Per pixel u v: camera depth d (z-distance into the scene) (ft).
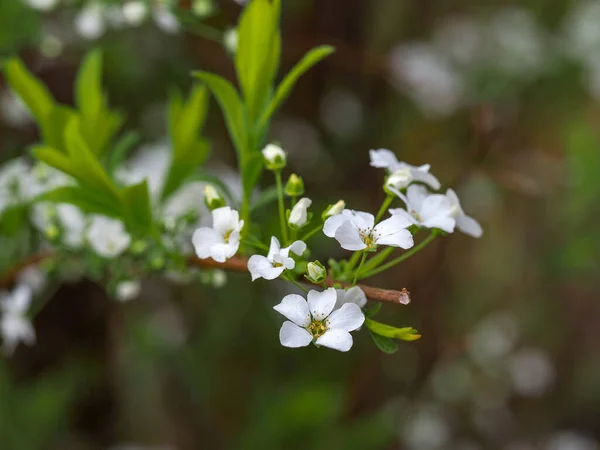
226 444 1.01
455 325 1.27
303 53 1.06
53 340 0.97
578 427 1.35
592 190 1.15
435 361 1.05
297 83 1.11
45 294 0.69
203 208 0.65
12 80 0.57
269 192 0.55
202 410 1.02
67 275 0.66
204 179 0.56
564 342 1.36
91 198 0.55
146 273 0.59
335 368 1.05
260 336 1.03
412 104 1.19
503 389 1.25
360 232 0.46
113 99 0.98
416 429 1.15
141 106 0.99
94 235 0.59
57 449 0.99
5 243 0.66
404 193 0.50
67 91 0.94
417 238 1.03
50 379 0.96
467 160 0.85
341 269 0.49
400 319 1.06
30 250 0.66
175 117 0.58
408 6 1.18
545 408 1.35
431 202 0.49
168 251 0.55
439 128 1.20
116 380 1.02
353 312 0.45
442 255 1.02
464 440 1.24
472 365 1.23
